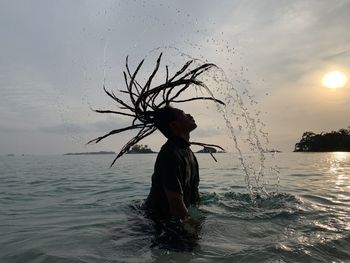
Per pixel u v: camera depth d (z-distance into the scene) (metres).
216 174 10.90
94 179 9.74
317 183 8.29
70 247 3.23
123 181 9.02
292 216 4.16
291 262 2.78
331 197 5.86
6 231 3.92
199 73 4.69
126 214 4.43
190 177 4.14
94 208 5.12
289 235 3.45
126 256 2.96
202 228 3.67
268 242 3.23
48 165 19.16
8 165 19.42
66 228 3.92
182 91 4.65
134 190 7.18
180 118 4.13
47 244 3.34
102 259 2.90
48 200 6.10
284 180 9.09
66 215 4.70
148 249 3.11
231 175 10.51
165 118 4.16
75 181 9.24
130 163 20.72
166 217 3.91
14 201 6.03
